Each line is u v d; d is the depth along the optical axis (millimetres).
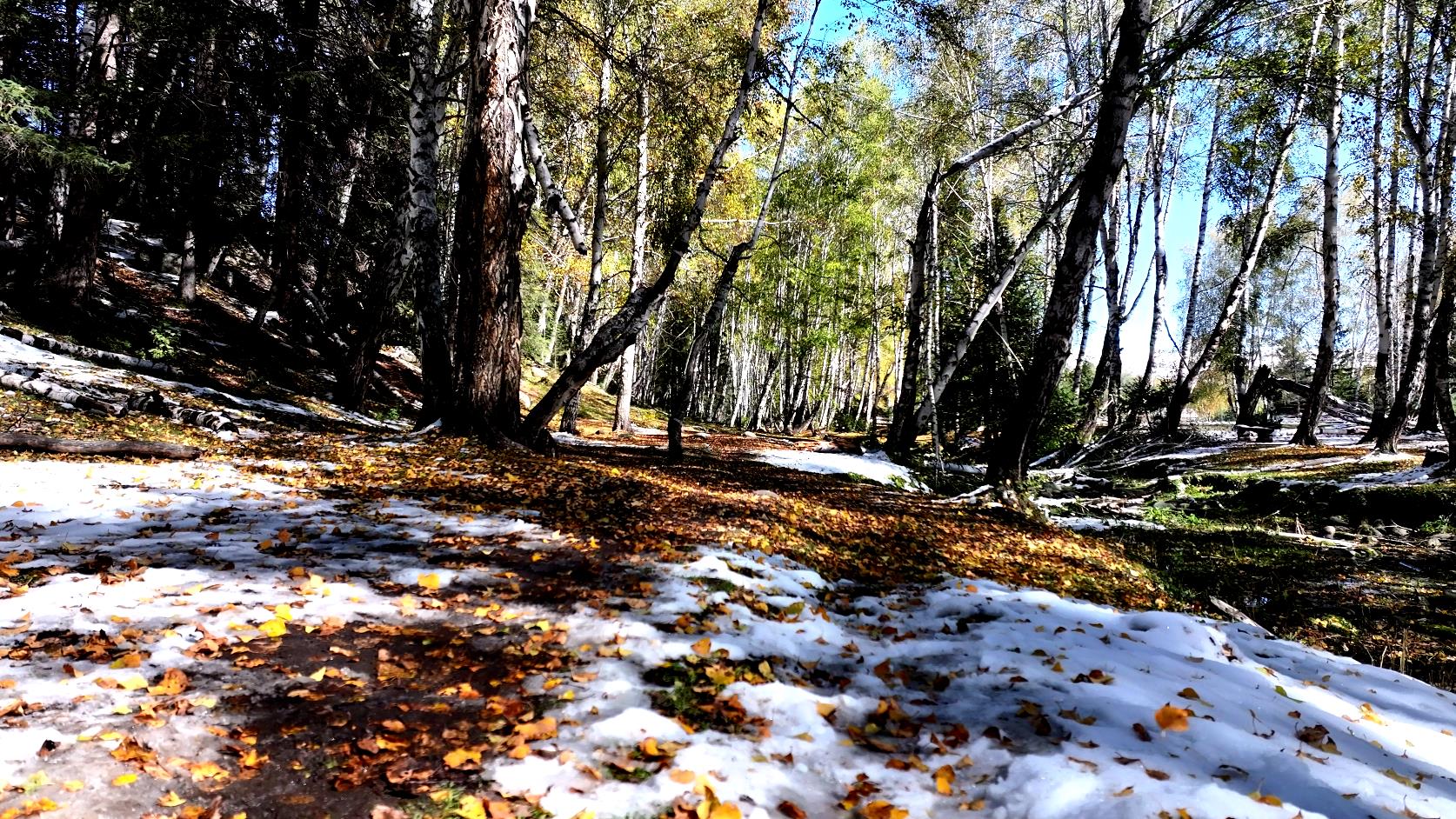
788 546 6207
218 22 14312
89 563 3877
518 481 7902
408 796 2156
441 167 20016
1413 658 4922
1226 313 20109
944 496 12266
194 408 10227
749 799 2230
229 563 4098
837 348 39500
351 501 6285
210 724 2430
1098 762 2439
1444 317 12102
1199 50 10734
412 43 11820
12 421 8062
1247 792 2307
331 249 19547
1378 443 14992
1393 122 16938
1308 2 13703
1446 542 8484
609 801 2170
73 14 13750
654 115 15805
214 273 20953
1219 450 18234
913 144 23938
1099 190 9836
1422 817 2166
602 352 10523
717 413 51438
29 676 2557
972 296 20312
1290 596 6453
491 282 9734
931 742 2715
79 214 13117
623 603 4070
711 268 30531
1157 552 8211
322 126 17375
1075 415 21594
